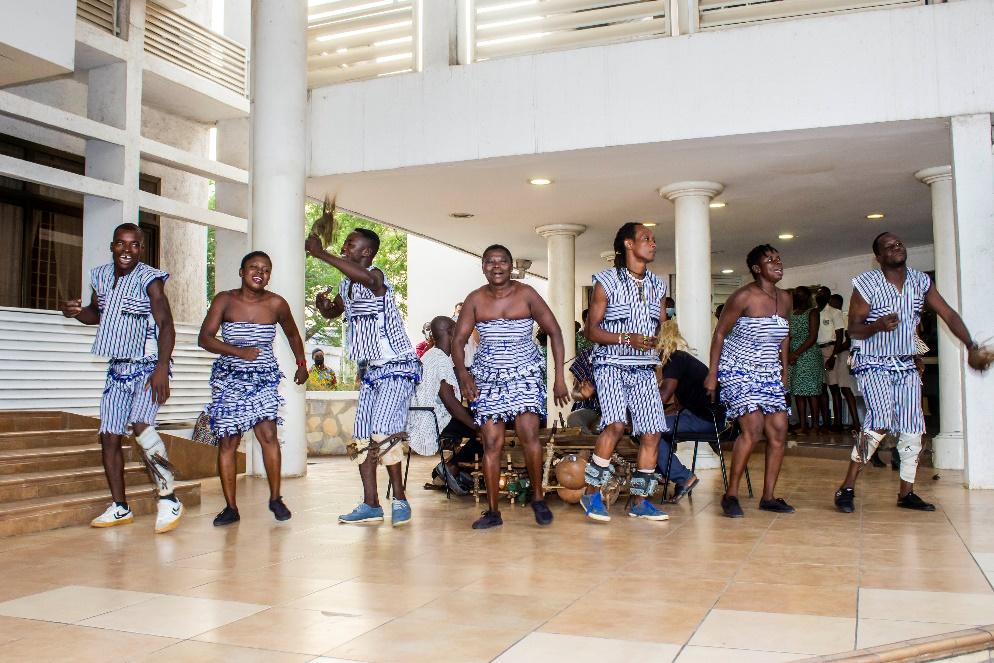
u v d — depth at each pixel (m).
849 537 4.72
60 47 6.35
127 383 5.00
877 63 7.01
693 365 6.25
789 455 10.26
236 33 11.07
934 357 12.35
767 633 2.84
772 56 7.25
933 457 8.53
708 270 9.17
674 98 7.48
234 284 10.44
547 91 7.86
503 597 3.37
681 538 4.73
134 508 5.63
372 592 3.46
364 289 5.19
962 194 6.79
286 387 8.14
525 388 5.11
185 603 3.29
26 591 3.49
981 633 2.76
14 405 7.34
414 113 8.32
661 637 2.80
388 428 5.16
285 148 8.23
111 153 8.67
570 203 10.29
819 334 11.70
